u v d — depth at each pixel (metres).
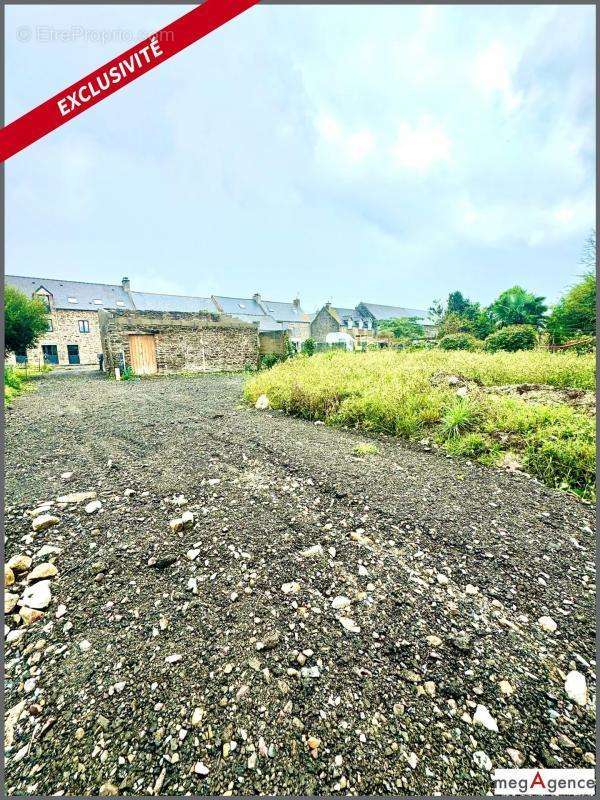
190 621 1.71
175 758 1.17
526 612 1.80
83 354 30.67
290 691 1.38
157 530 2.43
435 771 1.14
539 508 2.80
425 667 1.49
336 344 27.98
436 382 6.16
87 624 1.68
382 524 2.55
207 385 11.23
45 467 3.53
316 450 4.16
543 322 13.15
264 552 2.23
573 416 3.96
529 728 1.27
